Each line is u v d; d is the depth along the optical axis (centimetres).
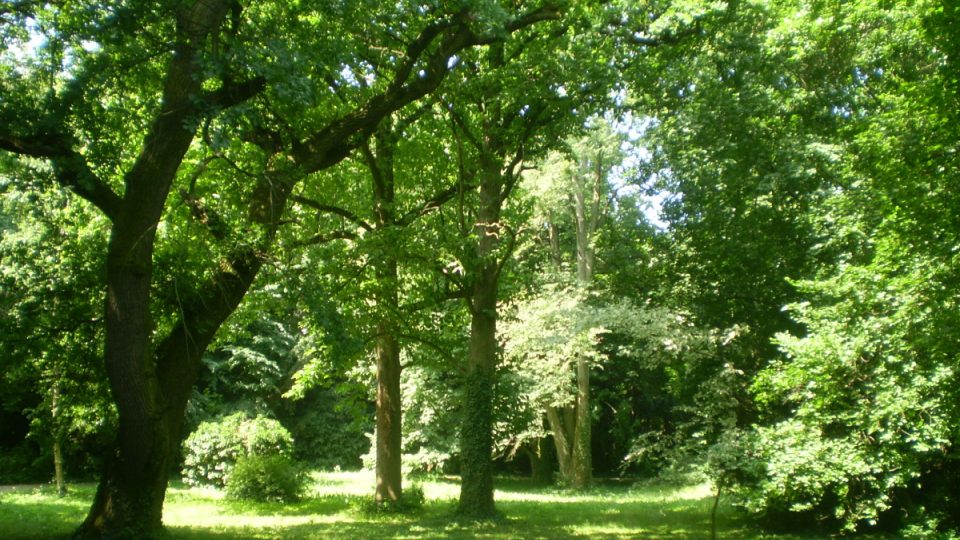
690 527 1399
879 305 1125
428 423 2900
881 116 1038
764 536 1280
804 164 1512
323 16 1053
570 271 2888
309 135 1247
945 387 1003
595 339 2703
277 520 1493
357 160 1730
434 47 1388
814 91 1602
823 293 1289
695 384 1593
